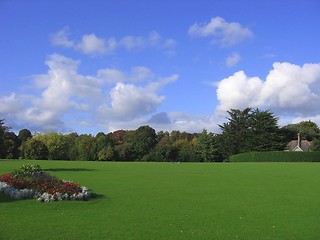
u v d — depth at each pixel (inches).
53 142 3897.6
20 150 3651.6
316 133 4569.4
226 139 3917.3
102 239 456.1
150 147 4008.4
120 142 4392.2
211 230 514.6
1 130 1688.0
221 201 759.7
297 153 2869.1
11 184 756.0
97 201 735.1
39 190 729.0
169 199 778.8
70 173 1428.4
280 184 1061.1
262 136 3828.7
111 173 1445.6
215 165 2140.7
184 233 493.7
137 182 1099.3
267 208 685.9
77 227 514.0
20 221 543.8
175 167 1909.4
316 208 689.0
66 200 714.2
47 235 467.5
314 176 1314.0
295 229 529.3
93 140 3917.3
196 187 983.0
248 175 1363.2
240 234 496.1
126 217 588.7
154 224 542.3
